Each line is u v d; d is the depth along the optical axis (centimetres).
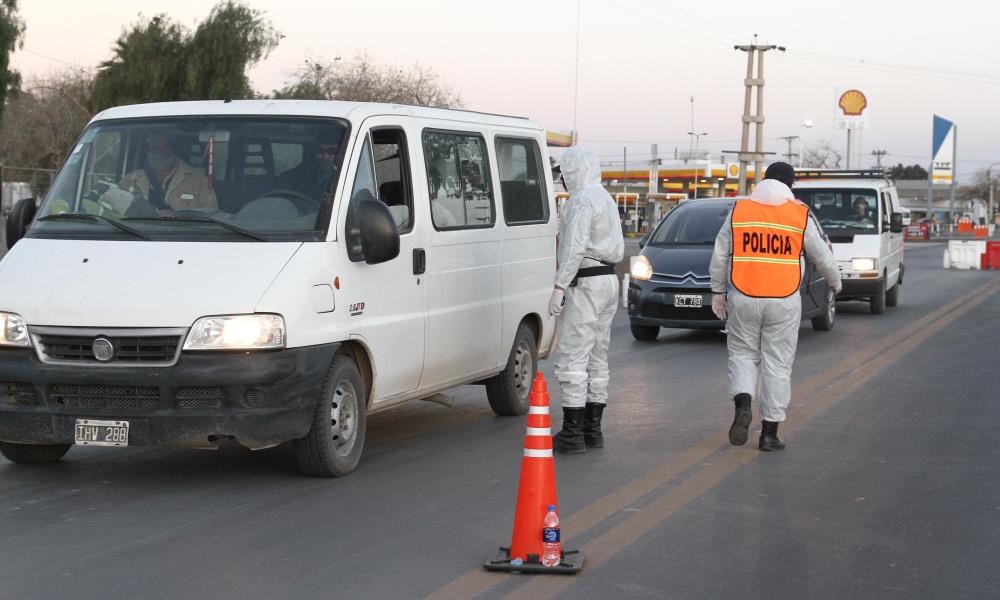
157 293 762
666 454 931
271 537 678
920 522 719
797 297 923
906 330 1969
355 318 834
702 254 1745
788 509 750
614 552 651
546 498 621
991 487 814
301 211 820
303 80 6831
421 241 923
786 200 923
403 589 583
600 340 949
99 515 729
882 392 1259
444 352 962
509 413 1120
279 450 938
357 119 872
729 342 950
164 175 852
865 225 2281
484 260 1027
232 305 757
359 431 859
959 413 1124
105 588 582
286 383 768
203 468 870
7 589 581
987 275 3966
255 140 859
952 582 599
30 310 773
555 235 1180
